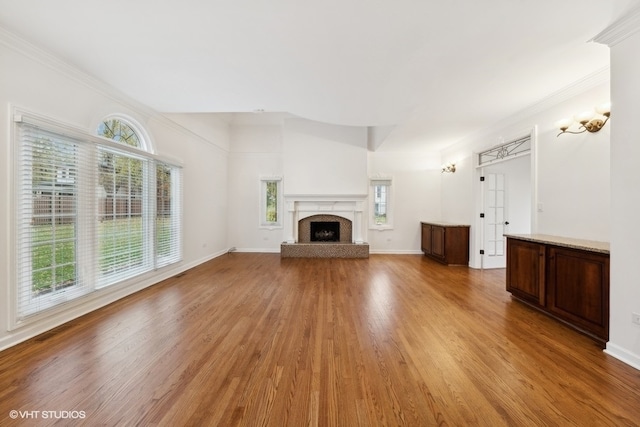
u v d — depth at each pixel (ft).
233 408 5.49
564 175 11.18
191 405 5.57
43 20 7.05
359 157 22.75
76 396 5.80
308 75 10.00
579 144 10.54
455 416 5.30
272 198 24.39
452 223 20.56
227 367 6.89
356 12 6.72
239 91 11.45
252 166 24.25
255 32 7.53
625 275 7.14
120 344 8.02
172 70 9.70
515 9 6.55
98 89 10.68
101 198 10.95
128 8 6.59
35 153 8.50
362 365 7.01
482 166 17.66
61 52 8.57
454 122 15.35
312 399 5.75
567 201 11.04
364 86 10.86
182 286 13.93
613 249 7.40
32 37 7.80
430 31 7.44
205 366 6.93
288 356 7.41
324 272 17.02
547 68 9.39
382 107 13.16
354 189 22.72
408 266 18.83
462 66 9.29
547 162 12.03
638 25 6.71
